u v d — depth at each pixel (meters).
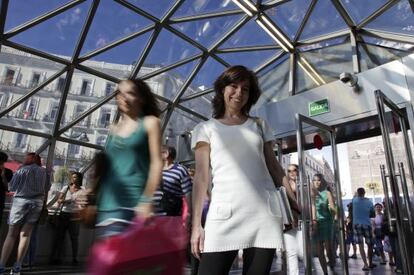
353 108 6.66
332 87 7.16
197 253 1.58
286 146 8.31
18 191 5.20
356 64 7.75
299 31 8.53
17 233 5.15
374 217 9.04
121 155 1.96
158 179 1.88
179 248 1.20
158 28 7.68
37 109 7.96
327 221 5.92
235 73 1.86
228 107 1.86
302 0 7.30
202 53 8.96
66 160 8.65
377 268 7.99
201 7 7.41
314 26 8.29
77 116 8.49
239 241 1.51
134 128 2.01
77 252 7.38
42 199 5.46
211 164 1.73
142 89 2.19
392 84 6.19
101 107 8.82
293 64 9.30
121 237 1.16
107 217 1.80
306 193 5.31
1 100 7.36
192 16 7.62
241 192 1.59
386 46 7.42
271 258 1.54
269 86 9.86
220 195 1.61
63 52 7.47
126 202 1.81
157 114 2.22
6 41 6.65
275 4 7.43
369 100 6.44
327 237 5.81
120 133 2.05
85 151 8.95
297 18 7.99
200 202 1.65
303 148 5.72
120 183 1.86
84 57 7.75
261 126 1.89
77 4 6.42
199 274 1.55
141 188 1.86
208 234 1.56
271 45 9.03
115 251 1.11
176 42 8.25
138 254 1.12
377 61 7.53
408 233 4.39
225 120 1.86
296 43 9.08
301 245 5.18
